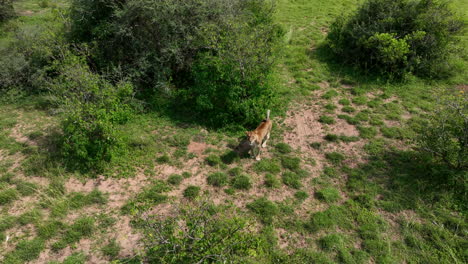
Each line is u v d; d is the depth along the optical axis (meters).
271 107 8.61
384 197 6.07
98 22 9.84
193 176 6.73
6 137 7.89
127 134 7.77
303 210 5.91
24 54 10.17
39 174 6.71
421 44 9.91
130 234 5.48
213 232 4.79
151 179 6.63
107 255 5.15
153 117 8.59
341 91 9.75
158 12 8.68
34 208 5.97
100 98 7.75
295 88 9.87
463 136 6.16
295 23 14.89
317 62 11.39
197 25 9.41
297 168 6.89
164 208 5.96
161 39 9.33
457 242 5.09
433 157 6.54
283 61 11.45
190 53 9.83
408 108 8.70
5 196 6.11
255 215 5.79
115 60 9.74
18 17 15.69
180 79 9.89
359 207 5.90
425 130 6.70
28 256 5.09
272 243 5.25
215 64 8.02
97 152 6.82
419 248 5.11
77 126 6.75
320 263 4.89
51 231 5.47
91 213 5.88
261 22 11.96
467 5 15.82
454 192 5.93
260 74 8.02
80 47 9.32
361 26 10.91
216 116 8.16
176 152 7.33
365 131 7.89
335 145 7.56
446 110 6.83
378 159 7.03
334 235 5.32
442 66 10.02
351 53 10.99
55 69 9.47
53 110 8.15
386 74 10.30
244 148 7.50
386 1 10.96
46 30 10.38
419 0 10.78
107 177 6.67
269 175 6.65
